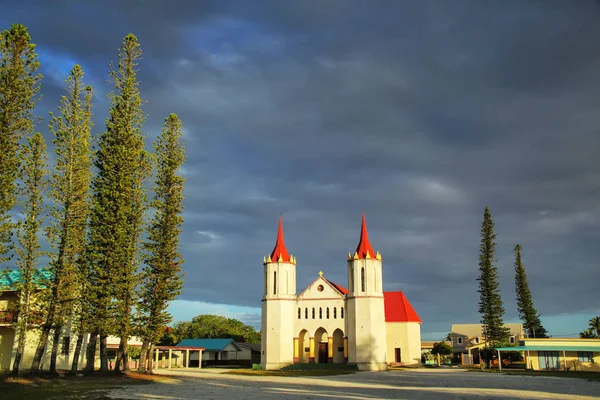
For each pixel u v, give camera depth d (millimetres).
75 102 43719
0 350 51062
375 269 73625
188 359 82875
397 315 84625
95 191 47406
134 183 50594
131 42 51438
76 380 38844
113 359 74062
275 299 74625
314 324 75188
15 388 32062
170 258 53969
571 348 66750
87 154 44000
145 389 34281
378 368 69688
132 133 49719
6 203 35969
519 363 83062
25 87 37188
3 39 37281
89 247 45062
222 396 30234
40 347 39656
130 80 50750
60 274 40625
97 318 43469
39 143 39594
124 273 47125
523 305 92750
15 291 46594
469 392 33250
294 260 77688
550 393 32250
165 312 52406
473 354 94625
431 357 105750
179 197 55469
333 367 70062
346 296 74562
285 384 41219
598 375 53281
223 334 119125
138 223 50062
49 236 40531
